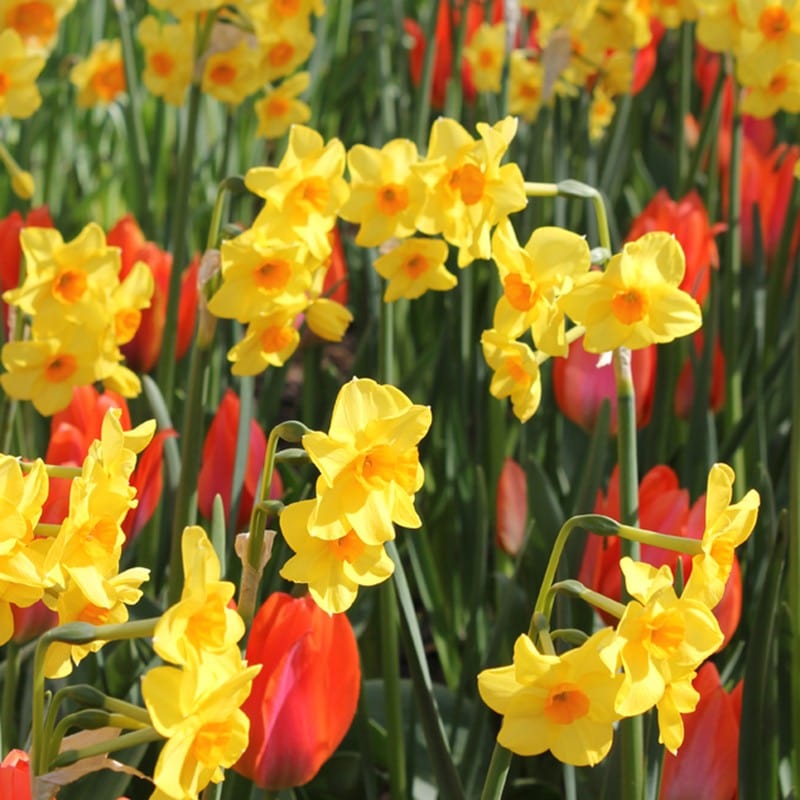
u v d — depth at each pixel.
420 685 1.26
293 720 1.22
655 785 1.27
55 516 1.28
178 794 1.07
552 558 1.15
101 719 1.09
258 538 1.17
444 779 1.27
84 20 2.57
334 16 2.65
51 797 1.10
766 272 1.81
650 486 1.34
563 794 1.44
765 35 1.45
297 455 1.14
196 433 1.32
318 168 1.28
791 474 1.33
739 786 1.31
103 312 1.35
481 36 1.91
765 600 1.29
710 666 1.26
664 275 1.19
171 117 2.42
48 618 1.28
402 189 1.27
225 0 1.50
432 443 1.65
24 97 1.50
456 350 1.62
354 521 1.11
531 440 1.60
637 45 1.66
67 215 2.06
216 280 1.30
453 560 1.64
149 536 1.46
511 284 1.22
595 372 1.45
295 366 2.42
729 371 1.57
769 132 2.20
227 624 1.08
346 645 1.23
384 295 1.36
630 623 1.10
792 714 1.36
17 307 1.36
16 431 1.49
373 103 2.55
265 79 1.55
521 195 1.24
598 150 2.15
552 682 1.10
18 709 1.38
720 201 1.94
